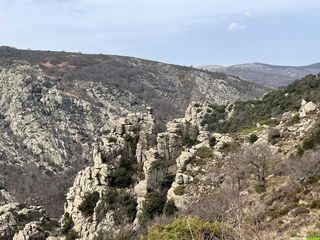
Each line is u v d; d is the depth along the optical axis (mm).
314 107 71688
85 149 197750
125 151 75500
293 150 61375
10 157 178750
